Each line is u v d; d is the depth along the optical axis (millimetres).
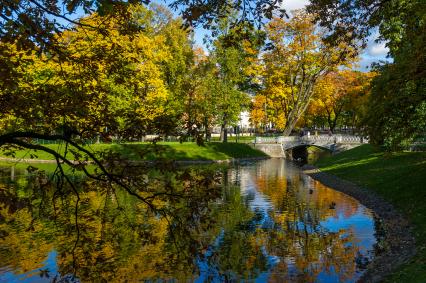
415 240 17031
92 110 8477
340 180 37750
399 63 18375
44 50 6797
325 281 13570
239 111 68688
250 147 71688
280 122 89562
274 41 60812
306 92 65438
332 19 13492
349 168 41750
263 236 19094
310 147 90250
